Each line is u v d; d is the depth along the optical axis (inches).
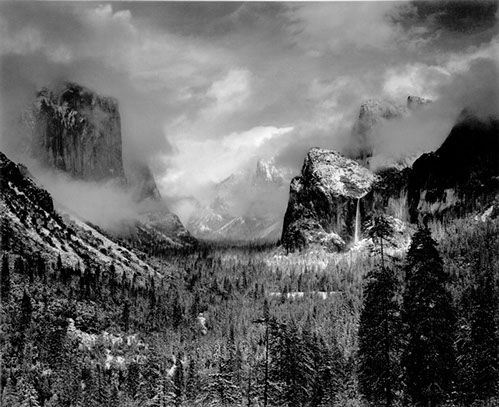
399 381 3046.3
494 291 4426.7
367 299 3090.6
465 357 3725.4
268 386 4650.6
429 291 2965.1
